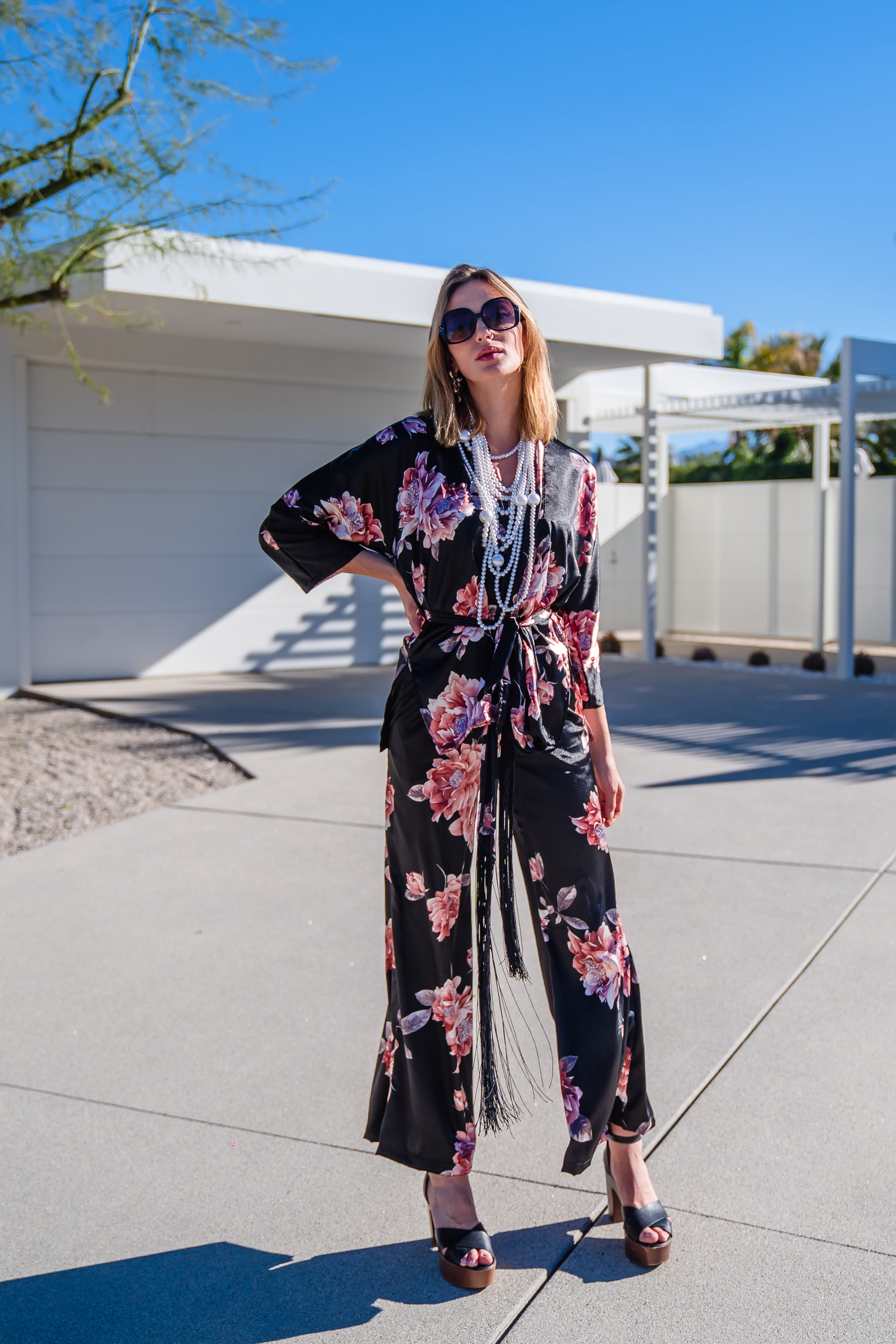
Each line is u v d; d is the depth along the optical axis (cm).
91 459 1049
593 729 220
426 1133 211
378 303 938
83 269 603
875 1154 244
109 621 1071
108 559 1066
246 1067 290
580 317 1017
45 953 371
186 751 727
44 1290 207
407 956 212
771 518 1514
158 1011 324
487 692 205
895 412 1260
